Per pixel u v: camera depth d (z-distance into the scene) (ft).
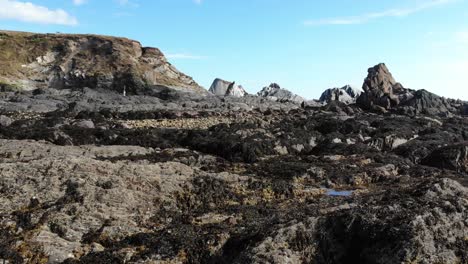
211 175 84.07
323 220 63.67
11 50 351.05
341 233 62.85
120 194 72.33
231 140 119.85
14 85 301.02
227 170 97.60
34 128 127.24
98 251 60.70
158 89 311.47
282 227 61.98
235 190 81.97
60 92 259.60
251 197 80.53
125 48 362.74
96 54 354.33
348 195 84.58
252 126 146.41
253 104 258.57
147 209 71.87
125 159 97.50
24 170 76.07
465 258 58.13
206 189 79.30
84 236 63.87
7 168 76.33
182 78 371.97
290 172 95.14
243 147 113.70
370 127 162.20
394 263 56.80
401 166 107.76
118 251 60.59
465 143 117.08
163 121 171.32
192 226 66.80
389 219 61.98
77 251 60.80
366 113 224.53
